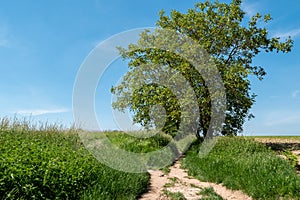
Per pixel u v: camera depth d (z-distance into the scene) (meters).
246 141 16.52
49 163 7.15
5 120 14.59
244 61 20.53
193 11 20.72
